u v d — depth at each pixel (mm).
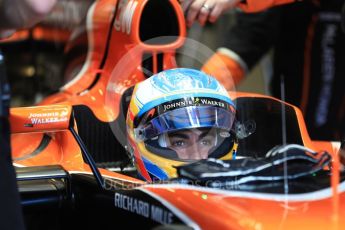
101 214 7625
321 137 13117
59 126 8219
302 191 7016
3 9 6250
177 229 6543
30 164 9375
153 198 7035
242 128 8547
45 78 15867
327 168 8422
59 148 9398
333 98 12938
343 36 12609
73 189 8094
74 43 12391
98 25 11016
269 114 10094
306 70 12766
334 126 13117
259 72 13688
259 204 6699
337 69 12781
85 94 10633
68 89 10992
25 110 8180
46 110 8211
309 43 12617
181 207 6750
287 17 12555
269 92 13414
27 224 8219
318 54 12672
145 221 6992
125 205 7301
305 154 7438
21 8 6230
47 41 15516
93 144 9852
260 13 12273
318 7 12406
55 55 15195
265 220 6340
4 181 6121
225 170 7230
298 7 12438
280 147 7496
